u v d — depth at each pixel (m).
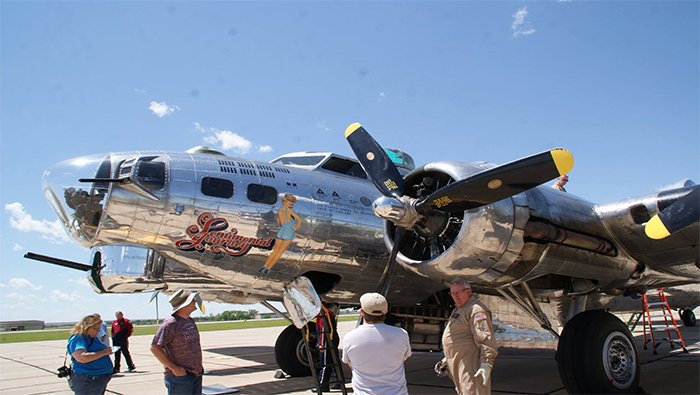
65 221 5.05
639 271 6.11
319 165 6.42
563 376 4.99
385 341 2.70
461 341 3.42
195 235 5.14
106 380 4.07
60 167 5.07
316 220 5.72
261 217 5.41
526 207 4.91
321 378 5.89
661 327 15.26
